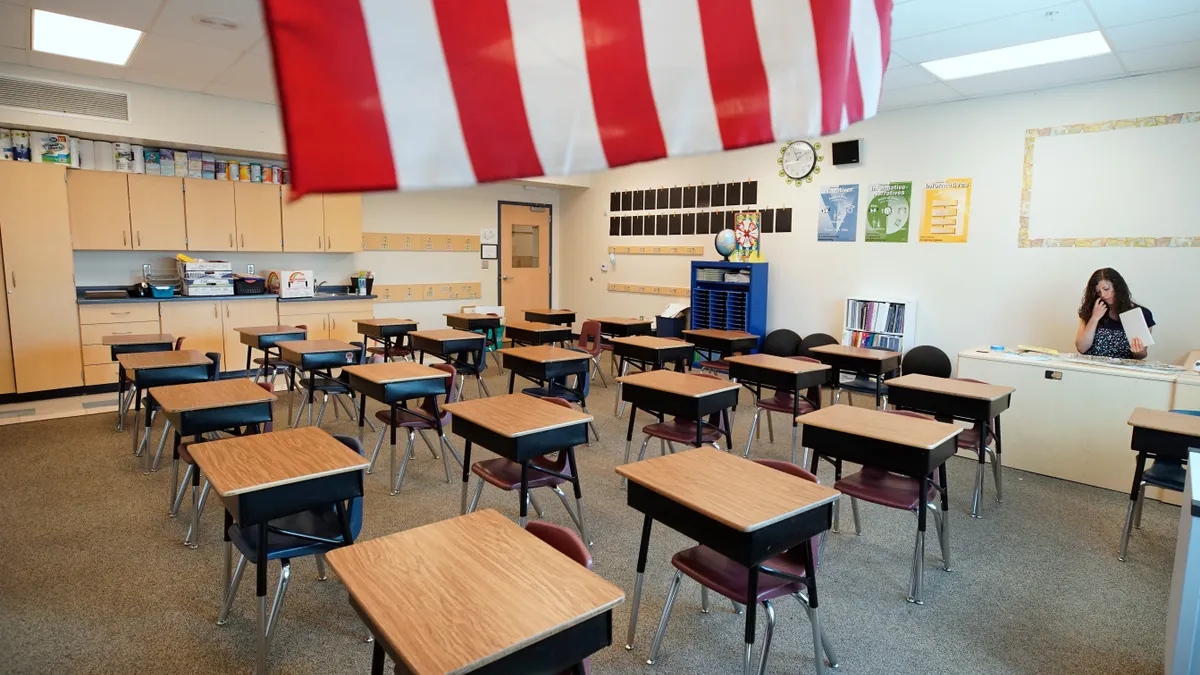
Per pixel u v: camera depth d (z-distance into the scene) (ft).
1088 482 13.39
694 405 10.95
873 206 20.62
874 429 9.09
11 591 8.56
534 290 31.60
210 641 7.60
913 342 19.94
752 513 6.16
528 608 4.57
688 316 25.38
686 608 8.61
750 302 22.74
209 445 7.84
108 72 17.34
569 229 31.63
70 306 18.30
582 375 14.57
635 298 28.55
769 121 2.64
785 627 8.22
